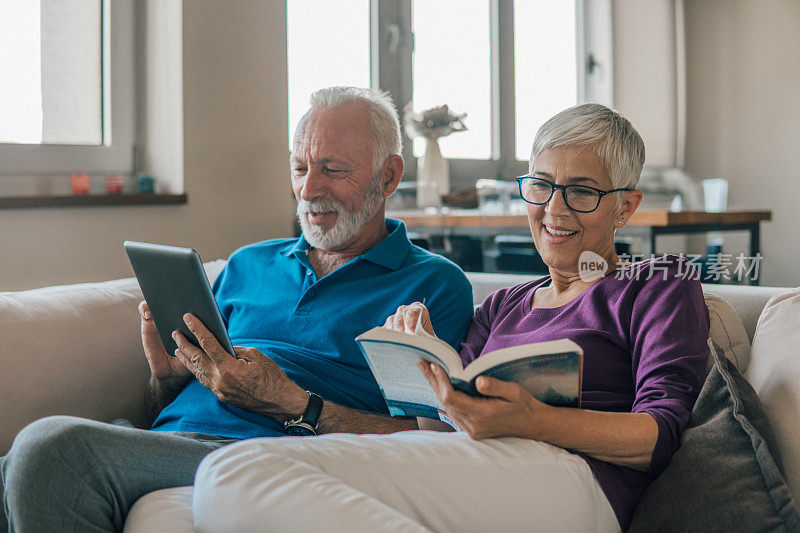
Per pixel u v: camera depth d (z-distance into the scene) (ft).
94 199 7.47
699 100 18.75
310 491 2.84
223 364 4.24
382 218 5.59
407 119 10.88
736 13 18.04
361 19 12.04
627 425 3.41
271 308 5.27
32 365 4.81
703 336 3.86
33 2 7.66
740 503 3.11
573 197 4.24
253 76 9.20
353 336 4.93
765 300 4.56
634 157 4.23
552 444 3.46
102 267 7.70
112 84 8.27
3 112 7.48
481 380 3.18
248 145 9.16
